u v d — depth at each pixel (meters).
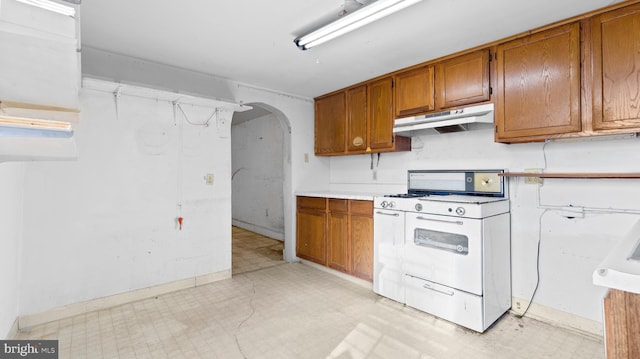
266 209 5.64
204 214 3.12
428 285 2.42
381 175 3.60
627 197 2.01
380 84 3.21
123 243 2.66
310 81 3.40
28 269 2.23
